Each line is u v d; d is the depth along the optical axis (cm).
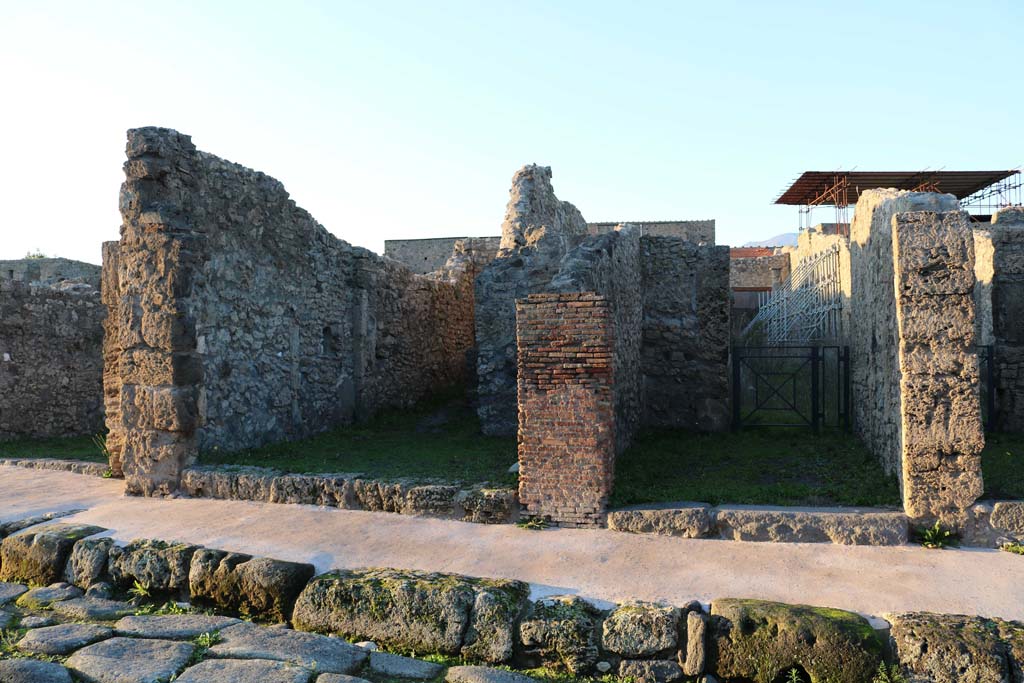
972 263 619
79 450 1264
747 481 816
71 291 1516
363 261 1300
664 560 589
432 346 1611
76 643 516
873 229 909
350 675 478
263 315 1044
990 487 716
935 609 486
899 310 635
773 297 2123
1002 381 1210
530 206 1302
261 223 1047
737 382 1260
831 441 1087
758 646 473
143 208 884
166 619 571
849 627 461
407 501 730
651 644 492
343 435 1154
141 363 878
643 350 1302
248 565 598
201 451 904
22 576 680
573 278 820
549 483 684
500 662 514
